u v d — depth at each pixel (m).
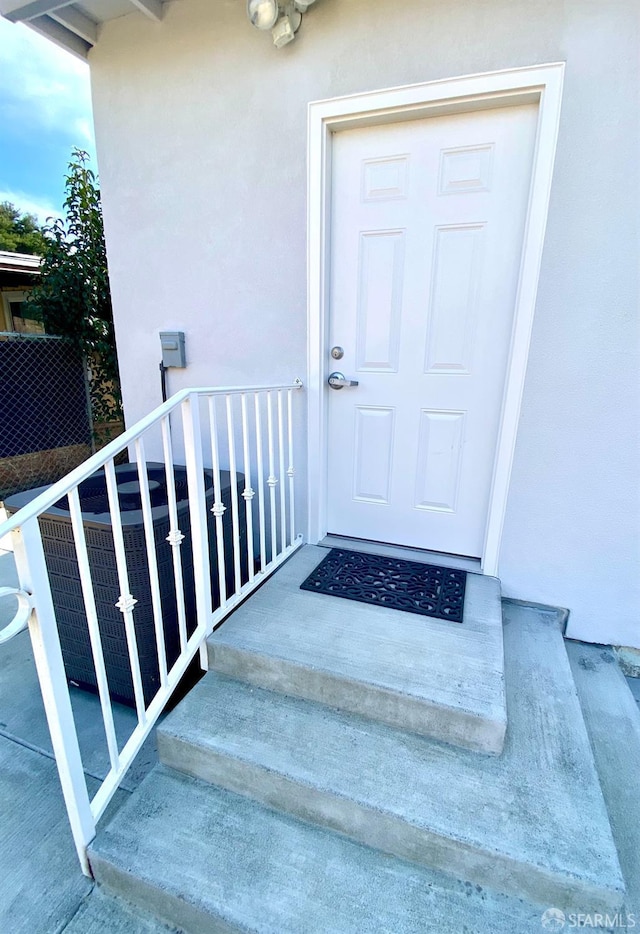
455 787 1.17
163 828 1.19
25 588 0.95
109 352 4.66
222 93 2.04
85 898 1.15
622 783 1.37
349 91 1.81
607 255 1.64
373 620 1.68
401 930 0.98
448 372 2.02
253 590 1.95
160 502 1.77
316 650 1.51
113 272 2.51
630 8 1.46
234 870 1.10
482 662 1.46
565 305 1.72
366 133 1.90
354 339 2.13
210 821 1.22
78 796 1.11
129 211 2.38
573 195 1.63
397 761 1.25
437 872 1.10
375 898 1.04
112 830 1.18
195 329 2.39
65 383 4.55
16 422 4.27
